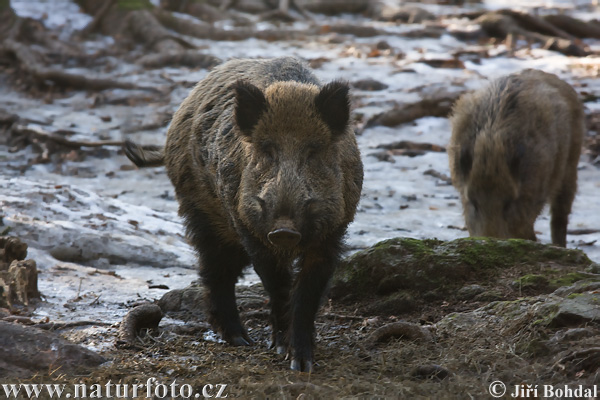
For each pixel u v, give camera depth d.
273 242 7.16
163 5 38.84
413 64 30.81
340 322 10.02
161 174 21.17
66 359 7.98
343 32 36.66
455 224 16.84
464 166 13.92
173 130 10.03
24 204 15.04
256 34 35.94
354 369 7.95
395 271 10.43
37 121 24.58
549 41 34.50
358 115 24.78
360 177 8.73
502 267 10.39
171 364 8.16
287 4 40.03
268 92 7.85
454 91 26.14
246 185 7.70
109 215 15.55
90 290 11.67
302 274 8.34
